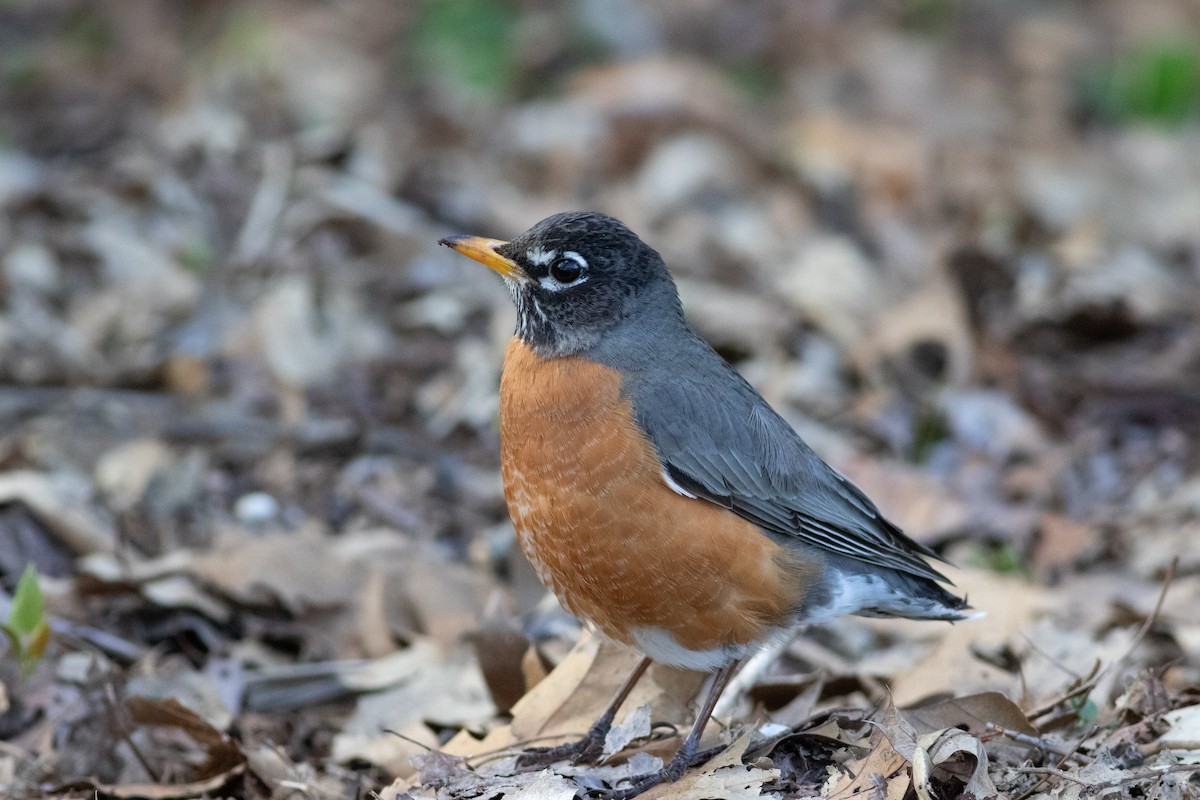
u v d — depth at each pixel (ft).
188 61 68.54
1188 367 52.29
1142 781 25.61
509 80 74.38
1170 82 84.84
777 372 50.19
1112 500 44.91
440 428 45.96
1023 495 45.06
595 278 28.99
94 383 45.21
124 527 37.81
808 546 29.12
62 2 73.00
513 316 49.78
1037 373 51.47
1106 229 66.54
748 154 67.46
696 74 71.72
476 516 42.32
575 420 27.94
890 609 30.17
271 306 47.80
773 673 34.42
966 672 32.12
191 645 34.88
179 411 44.96
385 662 33.83
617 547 27.61
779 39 82.48
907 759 24.85
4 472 39.50
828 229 63.41
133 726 30.30
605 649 30.63
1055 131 81.15
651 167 63.57
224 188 54.24
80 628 33.83
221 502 41.34
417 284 51.60
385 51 74.64
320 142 56.80
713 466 28.07
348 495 42.27
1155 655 35.37
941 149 72.43
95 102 64.44
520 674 31.35
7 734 30.55
